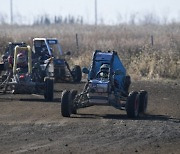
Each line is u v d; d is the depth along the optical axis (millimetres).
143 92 54406
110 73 53000
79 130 45500
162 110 56875
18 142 41781
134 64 90500
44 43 85938
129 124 47562
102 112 54656
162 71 88000
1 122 48969
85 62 96250
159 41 114250
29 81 63562
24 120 50000
